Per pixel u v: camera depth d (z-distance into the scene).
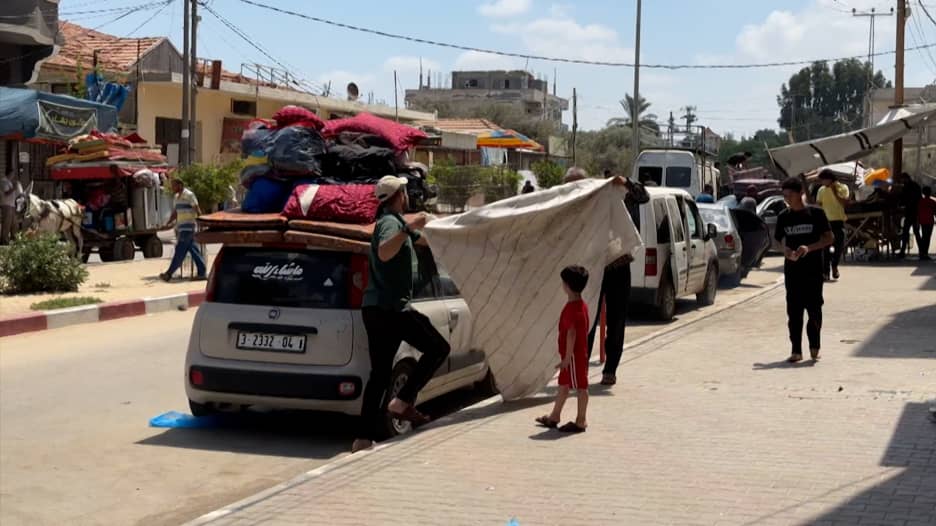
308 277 8.54
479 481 6.59
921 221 25.23
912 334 12.62
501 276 8.85
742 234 21.28
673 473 6.63
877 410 8.31
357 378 8.27
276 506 6.19
